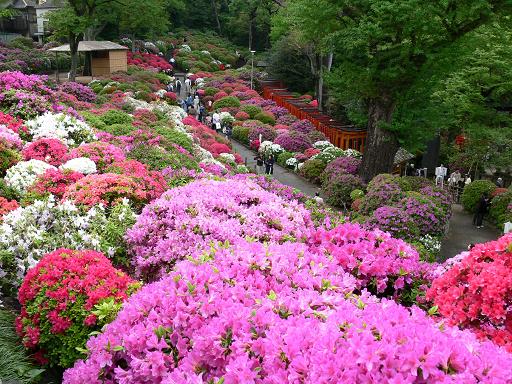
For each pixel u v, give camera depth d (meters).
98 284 5.09
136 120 17.06
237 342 3.45
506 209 17.47
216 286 4.09
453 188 22.20
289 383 3.09
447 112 21.27
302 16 18.72
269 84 44.34
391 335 3.23
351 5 17.42
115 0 37.31
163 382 3.46
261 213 6.48
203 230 6.00
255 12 61.62
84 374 4.01
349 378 2.94
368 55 16.84
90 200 7.48
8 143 9.50
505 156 23.12
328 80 19.09
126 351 3.95
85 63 38.34
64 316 4.88
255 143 27.66
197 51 56.22
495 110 23.64
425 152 26.19
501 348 3.44
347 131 28.22
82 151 9.53
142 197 7.86
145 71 39.97
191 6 66.12
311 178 22.31
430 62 16.55
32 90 13.24
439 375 2.93
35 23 51.44
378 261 5.54
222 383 3.34
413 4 15.15
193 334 3.72
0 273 5.91
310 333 3.35
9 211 7.12
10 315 5.60
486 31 18.80
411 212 13.10
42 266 5.27
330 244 5.84
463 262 4.62
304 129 29.98
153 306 4.07
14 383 4.43
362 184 19.09
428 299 4.82
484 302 4.21
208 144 22.02
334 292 4.28
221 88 41.00
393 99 18.38
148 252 6.16
